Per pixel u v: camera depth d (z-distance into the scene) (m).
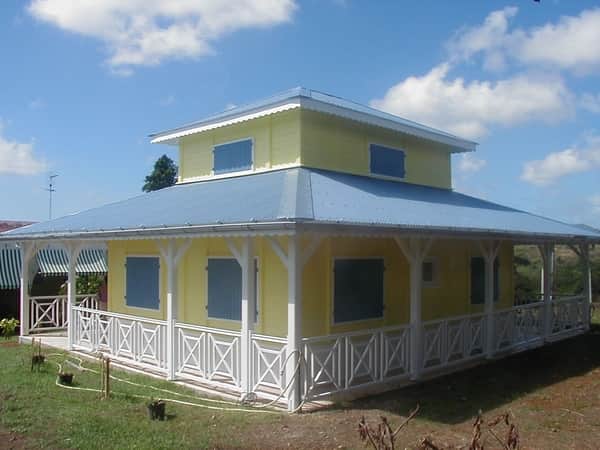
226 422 8.41
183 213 11.16
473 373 12.05
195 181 15.93
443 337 12.19
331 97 15.41
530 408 9.56
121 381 11.22
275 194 10.40
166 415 8.77
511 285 17.47
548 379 11.69
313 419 8.51
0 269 20.47
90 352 14.24
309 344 9.52
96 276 22.50
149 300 14.50
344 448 7.32
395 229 9.69
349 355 10.16
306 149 13.06
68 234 13.42
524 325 15.34
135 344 12.73
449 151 17.59
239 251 10.45
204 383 10.83
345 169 13.95
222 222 9.14
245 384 9.73
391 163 15.27
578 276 28.92
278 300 11.12
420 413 9.05
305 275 10.91
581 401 10.03
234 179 14.17
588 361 13.56
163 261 14.05
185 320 13.30
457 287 14.97
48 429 8.07
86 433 7.88
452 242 14.84
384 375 10.59
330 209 9.38
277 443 7.53
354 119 13.75
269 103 13.21
